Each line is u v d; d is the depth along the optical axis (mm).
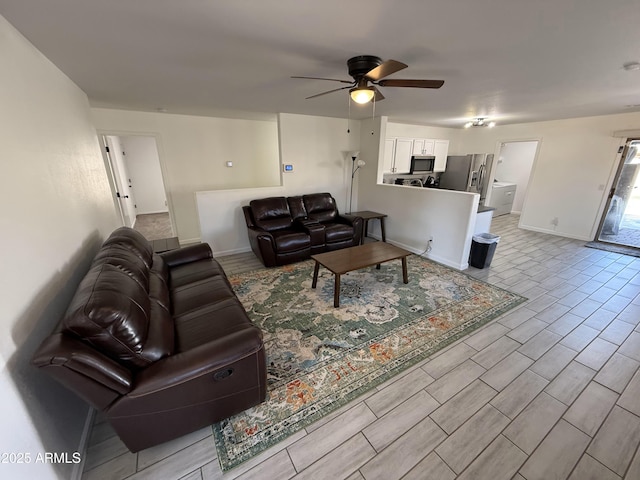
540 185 5488
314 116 4840
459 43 1753
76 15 1381
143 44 1764
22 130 1419
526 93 3035
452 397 1777
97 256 1776
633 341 2307
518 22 1468
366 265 2914
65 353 1069
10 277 1107
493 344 2268
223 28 1554
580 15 1379
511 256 4266
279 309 2795
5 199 1155
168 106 3865
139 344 1320
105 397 1195
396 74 2377
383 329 2463
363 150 5340
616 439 1516
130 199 6980
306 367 2027
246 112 4430
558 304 2867
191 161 4832
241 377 1505
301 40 1716
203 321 1825
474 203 3502
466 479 1328
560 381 1897
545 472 1358
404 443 1496
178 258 2865
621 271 3701
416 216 4336
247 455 1439
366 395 1795
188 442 1506
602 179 4723
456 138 6938
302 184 5027
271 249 3797
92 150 2945
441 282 3363
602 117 4578
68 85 2344
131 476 1348
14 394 1024
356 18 1440
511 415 1653
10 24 1414
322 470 1373
